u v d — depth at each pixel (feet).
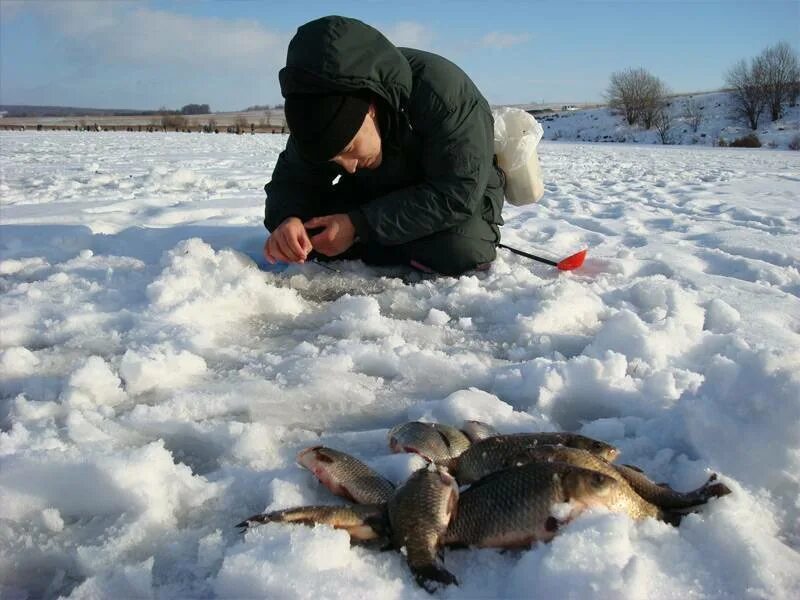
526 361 9.55
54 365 9.57
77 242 16.80
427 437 6.68
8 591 5.50
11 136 100.01
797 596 4.81
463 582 5.09
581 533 4.99
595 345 9.84
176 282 11.96
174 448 7.53
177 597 5.15
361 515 5.51
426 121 11.99
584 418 8.23
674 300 11.66
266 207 14.01
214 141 95.20
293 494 6.19
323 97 10.57
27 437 7.32
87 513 6.37
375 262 14.56
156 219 20.65
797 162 66.33
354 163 11.75
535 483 5.34
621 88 200.34
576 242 18.08
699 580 4.92
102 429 7.68
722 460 6.44
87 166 42.57
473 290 12.70
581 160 67.15
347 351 9.85
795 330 11.16
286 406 8.39
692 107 198.59
